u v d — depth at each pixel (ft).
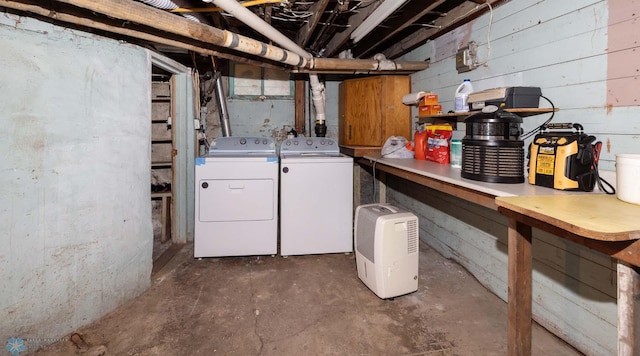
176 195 10.14
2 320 4.94
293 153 10.61
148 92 7.38
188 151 10.23
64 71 5.49
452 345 5.57
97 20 5.62
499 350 5.42
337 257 9.50
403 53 11.08
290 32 10.34
